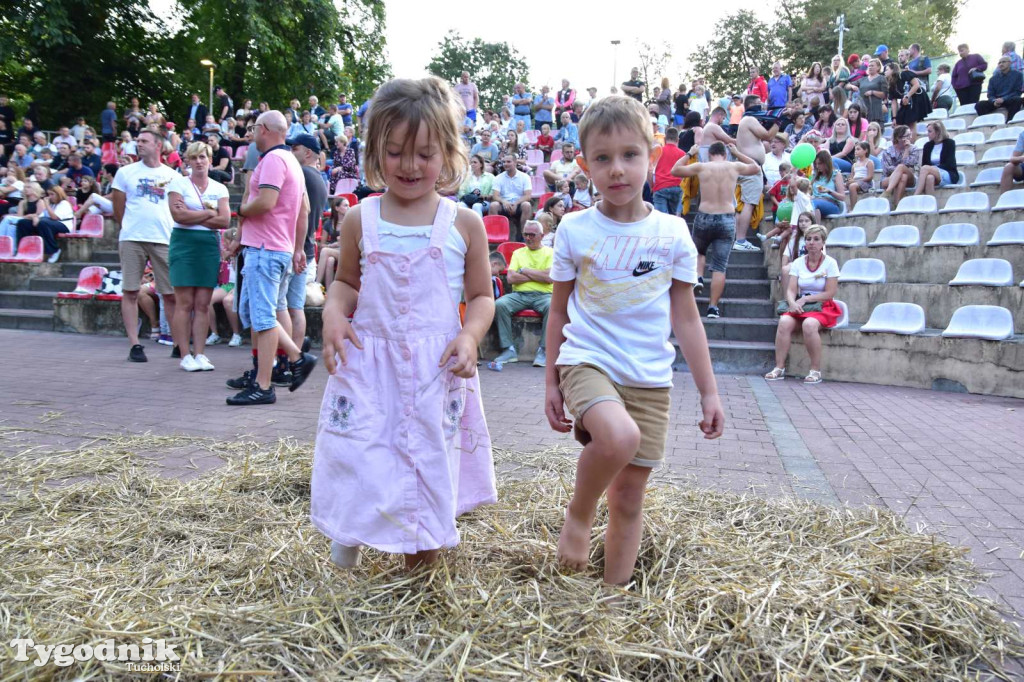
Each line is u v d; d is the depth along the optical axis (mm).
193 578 2365
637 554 2518
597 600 2191
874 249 10109
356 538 2162
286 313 6008
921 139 15289
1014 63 16078
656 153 2352
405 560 2371
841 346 8219
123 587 2291
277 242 5469
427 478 2203
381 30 34906
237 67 32500
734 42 56000
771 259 10711
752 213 12055
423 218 2273
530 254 8617
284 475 3510
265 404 5574
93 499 3199
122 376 6770
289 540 2652
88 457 3900
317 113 22078
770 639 2051
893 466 4312
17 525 2852
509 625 2045
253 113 20531
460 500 2387
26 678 1777
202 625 2000
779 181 12133
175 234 7008
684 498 3369
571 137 17922
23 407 5270
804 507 3328
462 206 2352
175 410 5270
